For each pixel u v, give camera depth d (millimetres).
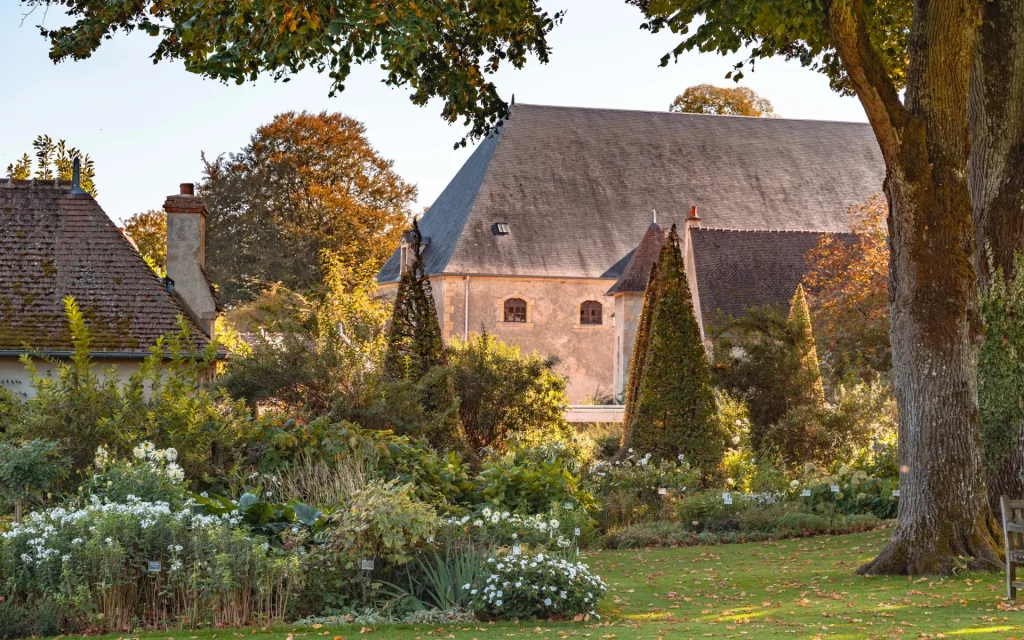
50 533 8422
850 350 28938
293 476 12680
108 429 12148
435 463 14031
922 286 10953
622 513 15844
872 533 14727
